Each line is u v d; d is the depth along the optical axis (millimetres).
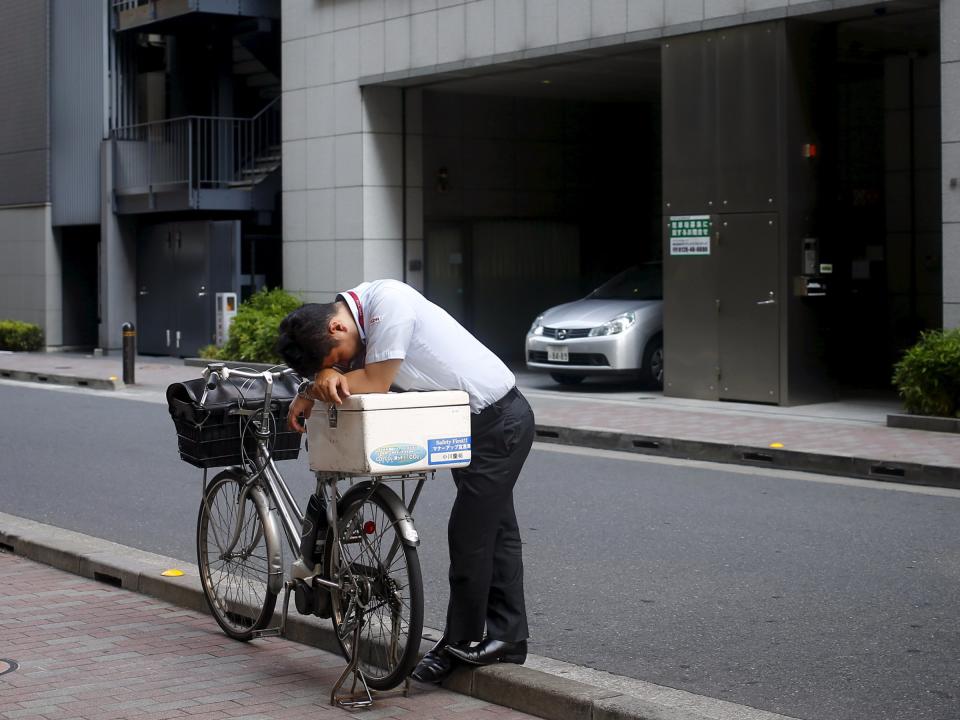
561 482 10766
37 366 22312
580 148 24234
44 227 26719
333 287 21172
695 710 4957
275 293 21797
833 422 13484
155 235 24844
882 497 9945
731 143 15328
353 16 20406
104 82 25125
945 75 13469
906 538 8391
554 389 17609
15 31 27172
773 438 12219
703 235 15664
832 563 7672
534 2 17391
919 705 5121
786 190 14852
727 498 9938
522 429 5172
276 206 23875
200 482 10914
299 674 5500
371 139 20547
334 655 5785
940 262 18438
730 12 15125
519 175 23469
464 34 18500
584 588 7129
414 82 20125
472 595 5156
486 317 23344
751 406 15102
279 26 23781
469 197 22875
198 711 5008
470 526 5137
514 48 17734
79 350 27188
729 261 15438
